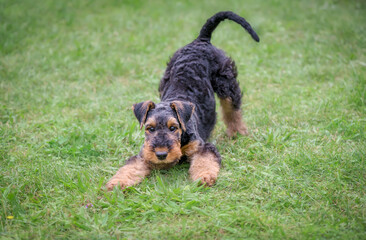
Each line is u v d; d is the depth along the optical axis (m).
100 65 6.80
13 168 3.80
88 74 6.52
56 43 7.79
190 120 3.86
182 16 9.44
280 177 3.55
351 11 9.23
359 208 3.05
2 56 7.10
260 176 3.58
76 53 7.26
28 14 9.38
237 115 4.61
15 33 8.07
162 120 3.49
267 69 6.68
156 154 3.31
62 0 10.60
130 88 6.00
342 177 3.49
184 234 2.81
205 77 4.26
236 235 2.80
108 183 3.46
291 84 6.09
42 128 4.81
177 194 3.33
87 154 4.16
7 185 3.52
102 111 5.29
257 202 3.27
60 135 4.58
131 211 3.13
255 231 2.81
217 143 4.48
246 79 6.29
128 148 4.27
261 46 7.53
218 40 7.84
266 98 5.57
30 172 3.71
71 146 4.34
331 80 6.07
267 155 4.03
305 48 7.22
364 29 7.89
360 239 2.69
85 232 2.89
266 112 5.10
